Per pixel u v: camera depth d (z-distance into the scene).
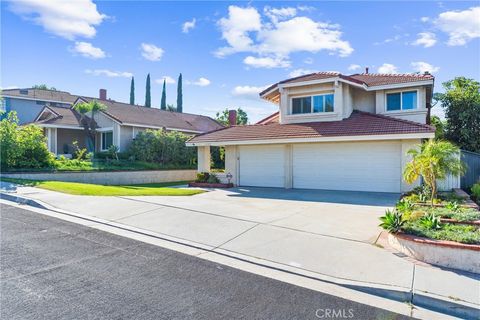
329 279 4.75
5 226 7.48
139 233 7.23
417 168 9.18
